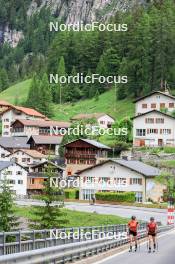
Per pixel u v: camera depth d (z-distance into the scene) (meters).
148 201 126.19
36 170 146.38
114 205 119.88
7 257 19.77
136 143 166.62
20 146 178.25
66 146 147.88
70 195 129.38
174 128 164.12
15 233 25.25
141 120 167.50
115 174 129.12
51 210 67.12
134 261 32.78
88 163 145.50
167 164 148.00
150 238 40.62
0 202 60.97
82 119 196.12
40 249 24.20
